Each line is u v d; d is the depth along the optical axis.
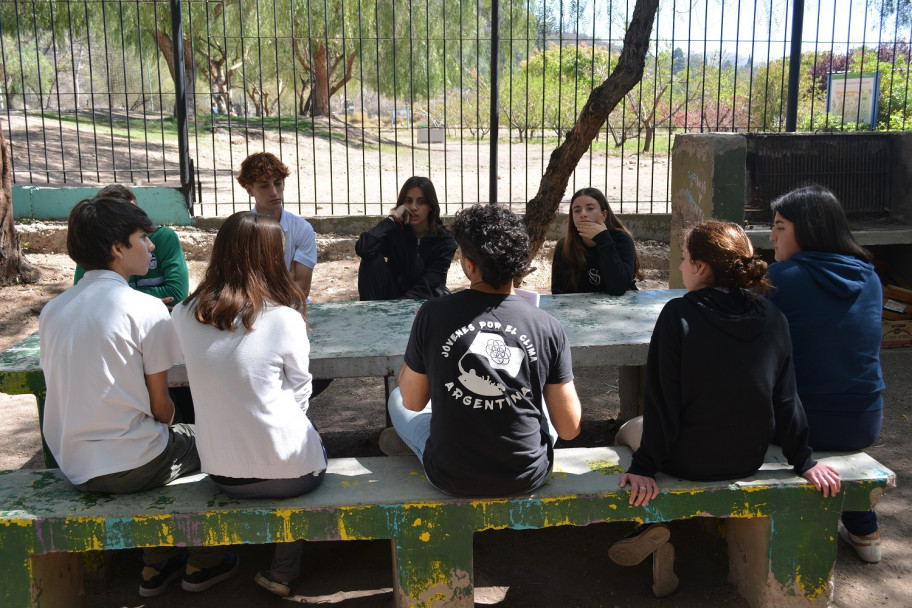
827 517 2.77
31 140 13.45
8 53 17.67
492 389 2.46
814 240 2.95
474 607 2.91
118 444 2.61
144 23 16.44
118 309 2.56
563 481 2.76
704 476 2.72
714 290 2.63
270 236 2.61
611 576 3.14
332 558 3.28
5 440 4.43
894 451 4.18
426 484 2.76
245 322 2.53
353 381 5.53
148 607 2.93
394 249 4.38
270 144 15.72
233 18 17.17
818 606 2.84
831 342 2.87
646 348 3.29
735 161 5.31
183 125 8.35
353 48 18.00
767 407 2.62
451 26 16.95
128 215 2.65
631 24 5.43
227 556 3.12
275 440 2.56
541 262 8.18
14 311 6.62
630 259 4.25
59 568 2.76
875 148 6.17
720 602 2.95
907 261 6.27
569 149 5.71
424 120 23.05
